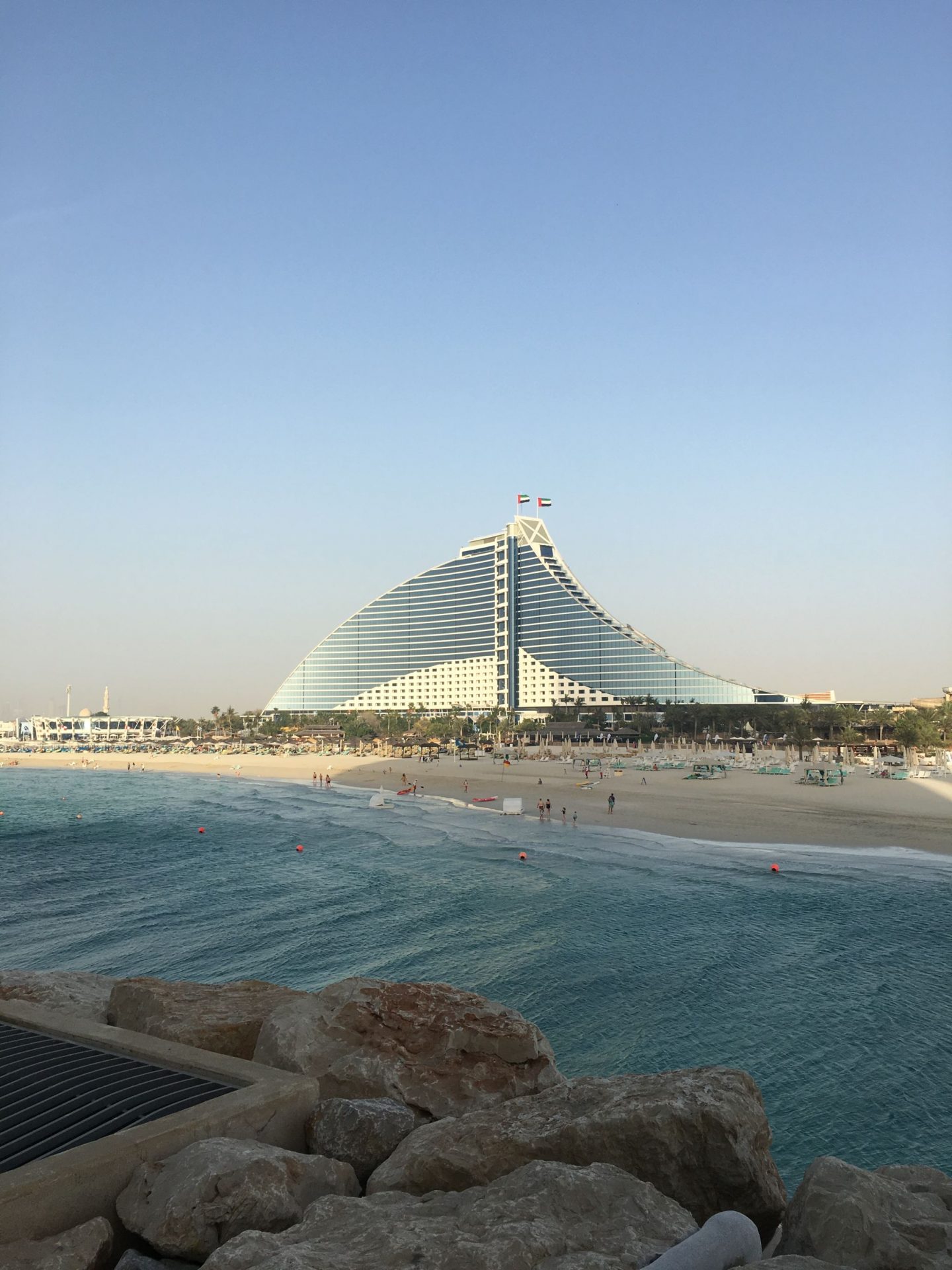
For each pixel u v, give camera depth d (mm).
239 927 39344
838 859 53656
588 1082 6023
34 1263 4266
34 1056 7109
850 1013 25500
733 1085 5582
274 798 119125
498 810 91562
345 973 31906
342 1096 6688
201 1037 7715
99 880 52875
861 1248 4211
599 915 39625
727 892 43844
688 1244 3867
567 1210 4398
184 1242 4516
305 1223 4496
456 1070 6953
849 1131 18609
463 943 35469
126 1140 5176
